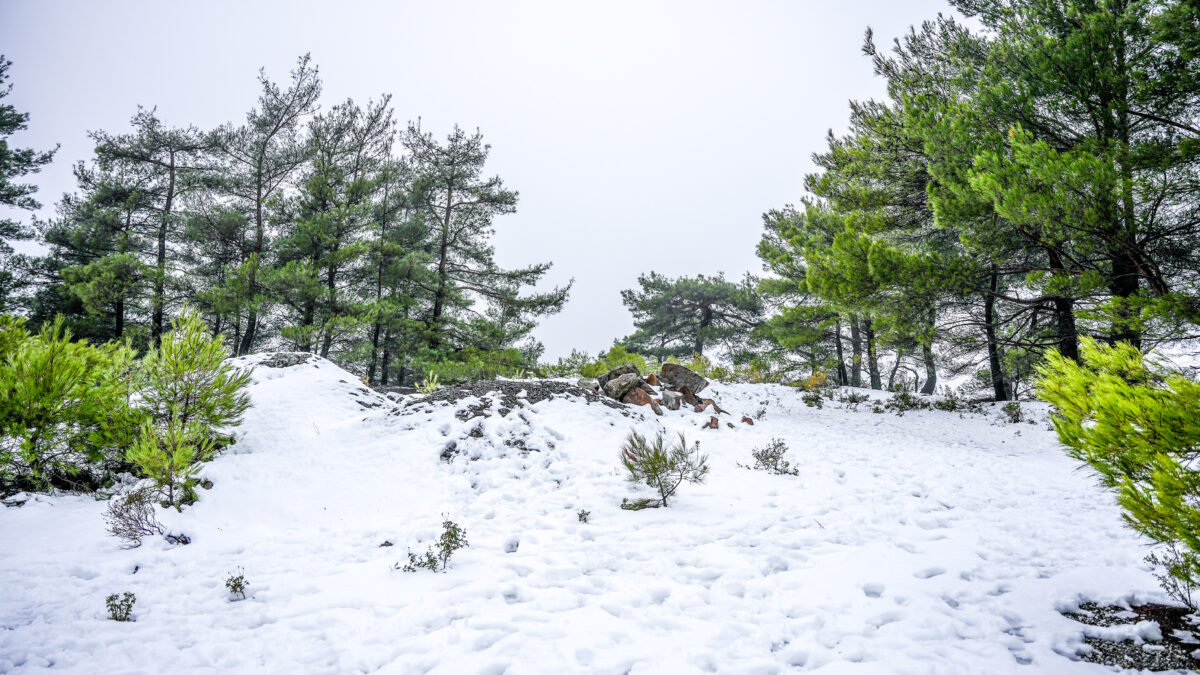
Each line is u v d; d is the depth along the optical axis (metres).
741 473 9.41
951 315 16.67
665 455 7.90
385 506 7.68
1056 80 11.06
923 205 16.55
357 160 28.22
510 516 7.20
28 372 7.12
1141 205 9.73
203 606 4.52
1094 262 11.34
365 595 4.78
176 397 8.23
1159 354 4.00
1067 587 4.55
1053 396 4.09
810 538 6.17
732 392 17.75
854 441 12.10
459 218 28.52
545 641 3.90
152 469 6.68
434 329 26.73
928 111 13.02
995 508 7.23
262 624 4.25
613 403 12.47
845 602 4.49
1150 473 3.31
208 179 26.52
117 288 22.36
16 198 24.38
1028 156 9.34
